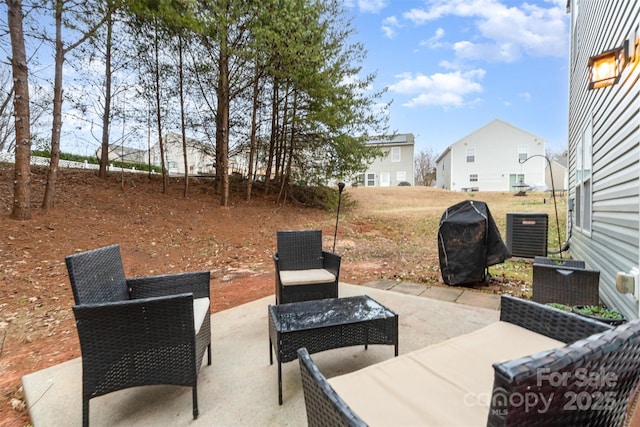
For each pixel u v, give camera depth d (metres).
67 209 6.80
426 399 1.20
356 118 9.67
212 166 11.80
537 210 12.02
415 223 10.80
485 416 1.11
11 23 5.85
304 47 7.96
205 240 7.02
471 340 1.62
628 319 2.56
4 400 2.05
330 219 10.34
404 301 3.58
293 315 2.19
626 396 1.04
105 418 1.79
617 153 3.15
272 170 13.04
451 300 3.71
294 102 10.15
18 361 2.58
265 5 7.56
